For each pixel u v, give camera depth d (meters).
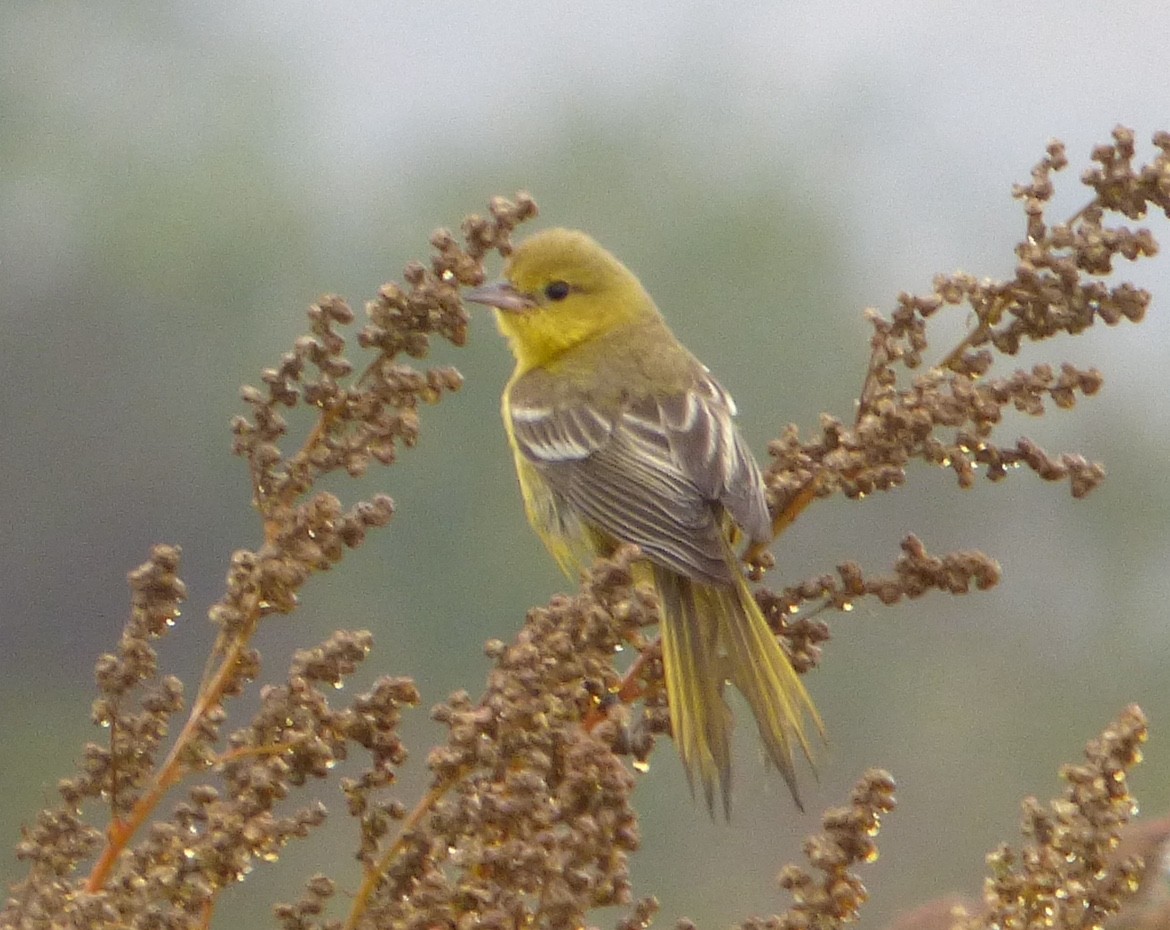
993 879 4.82
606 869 4.63
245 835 4.89
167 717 5.07
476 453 19.12
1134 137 5.84
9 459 22.47
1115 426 18.80
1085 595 17.59
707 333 20.97
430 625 19.08
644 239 21.81
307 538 5.20
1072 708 16.86
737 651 6.00
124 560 22.78
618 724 4.79
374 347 5.42
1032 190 5.90
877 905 15.20
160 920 4.84
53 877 5.01
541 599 19.09
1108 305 5.85
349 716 5.03
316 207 23.38
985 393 5.91
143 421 23.03
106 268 23.02
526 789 4.66
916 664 16.84
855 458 6.04
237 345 23.02
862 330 21.09
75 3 24.77
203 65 24.66
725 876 14.41
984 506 18.69
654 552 6.37
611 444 7.48
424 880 4.78
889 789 4.95
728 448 7.37
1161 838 4.68
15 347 23.06
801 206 22.31
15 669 22.16
